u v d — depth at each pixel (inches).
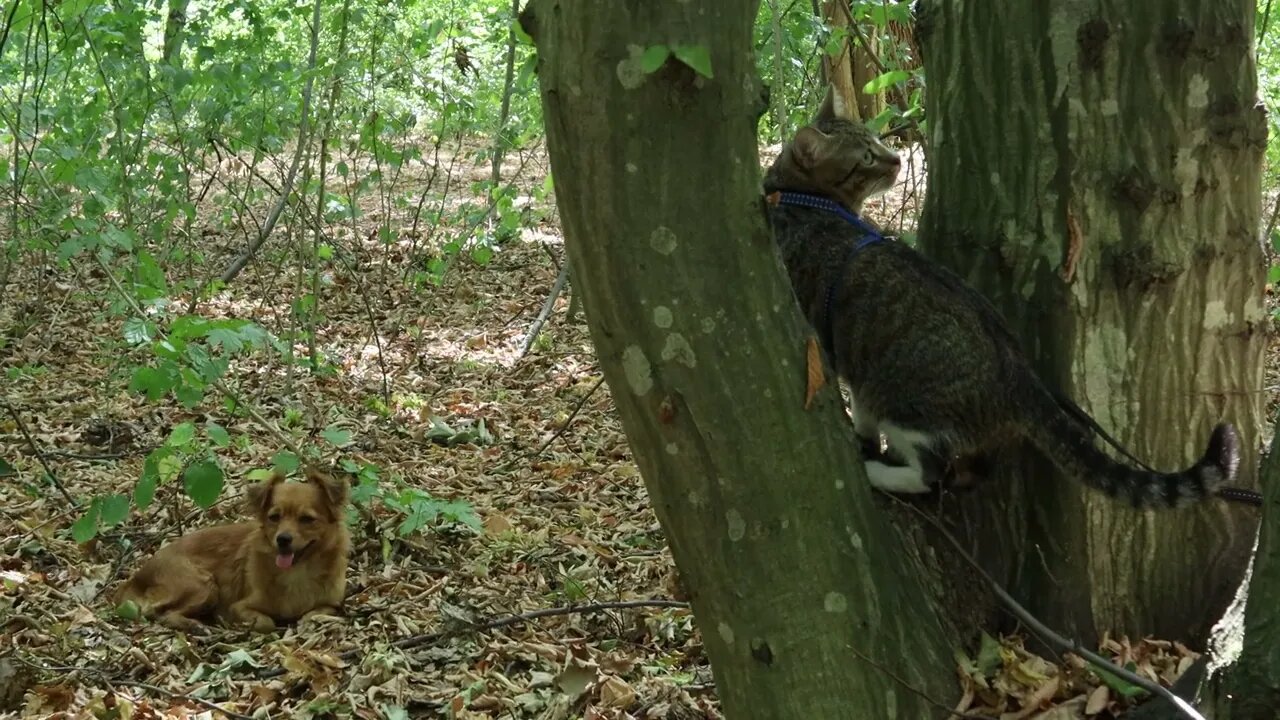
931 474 69.4
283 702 80.9
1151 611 70.4
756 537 58.7
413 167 263.7
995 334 68.4
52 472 106.5
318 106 146.3
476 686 80.7
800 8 152.4
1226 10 68.5
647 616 88.9
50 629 88.5
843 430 60.9
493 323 167.6
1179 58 68.0
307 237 202.5
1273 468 57.7
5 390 131.7
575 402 134.4
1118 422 69.6
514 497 111.4
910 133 124.3
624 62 55.4
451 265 174.1
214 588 95.0
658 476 59.1
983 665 66.6
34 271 172.1
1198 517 70.1
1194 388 69.9
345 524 96.3
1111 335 69.3
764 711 60.0
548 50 56.4
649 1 55.2
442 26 146.9
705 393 57.6
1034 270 69.8
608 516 107.9
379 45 154.6
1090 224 68.9
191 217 146.6
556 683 80.7
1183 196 68.6
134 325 98.3
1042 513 70.0
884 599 60.9
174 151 183.5
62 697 79.7
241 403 102.9
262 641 90.6
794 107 151.5
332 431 94.4
